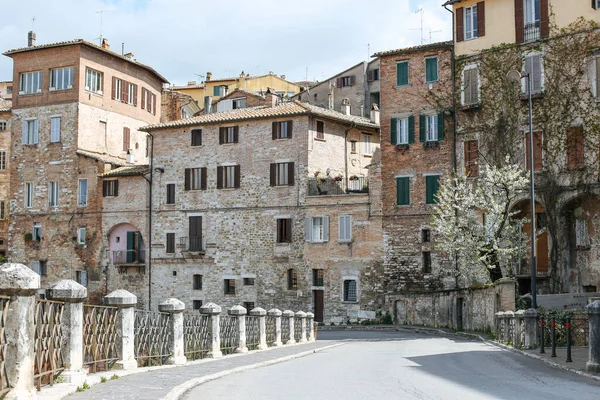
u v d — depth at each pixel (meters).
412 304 59.81
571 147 53.44
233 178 67.81
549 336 31.73
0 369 11.53
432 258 59.78
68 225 73.88
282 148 66.00
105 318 17.38
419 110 60.91
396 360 26.17
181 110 88.81
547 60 54.47
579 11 53.44
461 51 58.84
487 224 53.06
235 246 67.38
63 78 74.75
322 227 64.12
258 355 27.34
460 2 58.81
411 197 61.00
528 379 18.95
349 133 69.56
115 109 77.94
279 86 102.56
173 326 21.55
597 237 52.16
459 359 26.36
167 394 14.05
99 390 14.44
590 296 43.34
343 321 62.97
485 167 57.16
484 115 57.41
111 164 73.44
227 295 67.50
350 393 15.72
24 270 11.98
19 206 76.12
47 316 13.87
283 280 65.44
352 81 82.62
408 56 61.62
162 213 70.31
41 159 75.31
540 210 55.38
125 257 71.44
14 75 76.75
